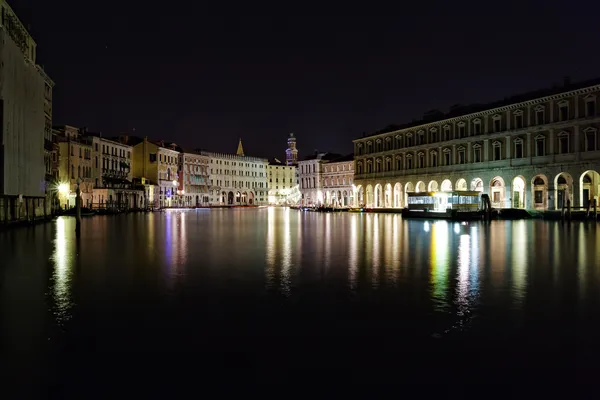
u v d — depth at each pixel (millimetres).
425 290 14148
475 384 7363
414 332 9906
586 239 31719
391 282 15445
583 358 8406
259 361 8297
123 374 7766
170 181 147875
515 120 74938
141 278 16281
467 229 43250
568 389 7191
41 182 57781
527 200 72562
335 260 20875
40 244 28375
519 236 34469
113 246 27219
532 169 71625
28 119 51438
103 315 11312
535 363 8188
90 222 57031
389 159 104375
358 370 7895
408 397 6945
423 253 23531
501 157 77125
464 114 83750
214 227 47344
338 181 145500
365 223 55688
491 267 18672
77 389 7242
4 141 42500
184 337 9617
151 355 8609
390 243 29047
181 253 23750
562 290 14117
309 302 12617
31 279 16094
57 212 78812
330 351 8781
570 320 10820
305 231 40969
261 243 29188
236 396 6984
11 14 49719
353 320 10836
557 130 68250
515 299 12938
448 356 8516
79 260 20969
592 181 68875
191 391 7148
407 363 8188
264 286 14812
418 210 73500
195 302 12641
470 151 82812
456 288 14445
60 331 10047
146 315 11305
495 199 80188
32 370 7949
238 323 10609
